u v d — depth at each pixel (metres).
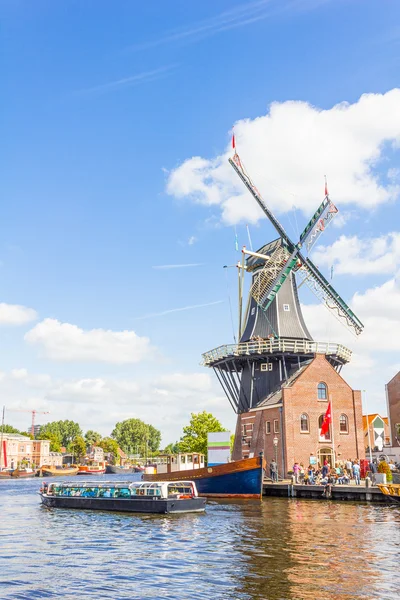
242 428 61.72
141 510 38.03
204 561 21.84
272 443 56.53
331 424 56.44
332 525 29.75
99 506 41.00
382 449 67.69
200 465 57.03
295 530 28.19
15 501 53.47
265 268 63.72
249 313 65.44
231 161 63.75
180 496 38.72
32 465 150.00
